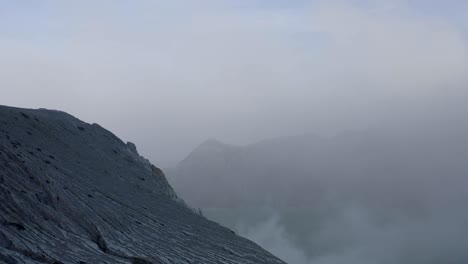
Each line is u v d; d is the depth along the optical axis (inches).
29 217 2108.8
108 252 2347.4
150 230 2967.5
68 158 3683.6
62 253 2026.3
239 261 3046.3
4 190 2110.0
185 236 3174.2
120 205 3147.1
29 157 2869.1
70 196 2625.5
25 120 3917.3
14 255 1784.0
